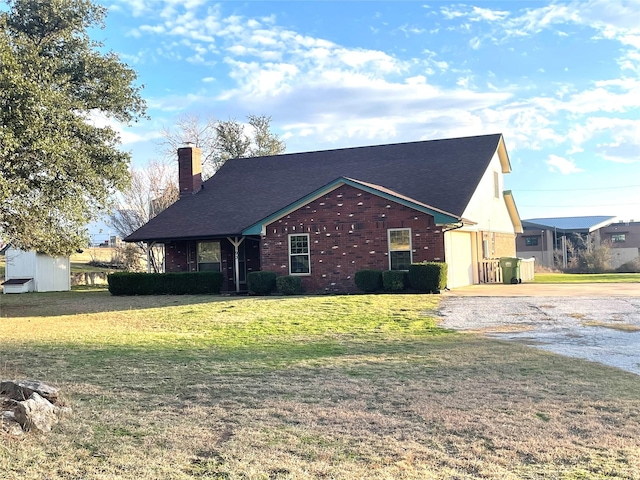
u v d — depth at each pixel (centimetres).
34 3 1964
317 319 1409
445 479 432
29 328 1375
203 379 779
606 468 448
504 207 2984
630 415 586
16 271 2809
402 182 2397
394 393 684
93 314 1669
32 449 495
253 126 5000
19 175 1472
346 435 535
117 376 802
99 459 480
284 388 719
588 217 5178
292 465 462
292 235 2192
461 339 1098
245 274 2483
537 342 1052
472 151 2545
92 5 2080
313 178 2627
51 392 630
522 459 471
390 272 1972
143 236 2458
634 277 2764
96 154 1844
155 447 508
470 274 2375
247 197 2602
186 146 2762
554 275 3189
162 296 2183
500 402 638
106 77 2075
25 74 1500
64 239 1762
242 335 1216
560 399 646
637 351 945
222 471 452
